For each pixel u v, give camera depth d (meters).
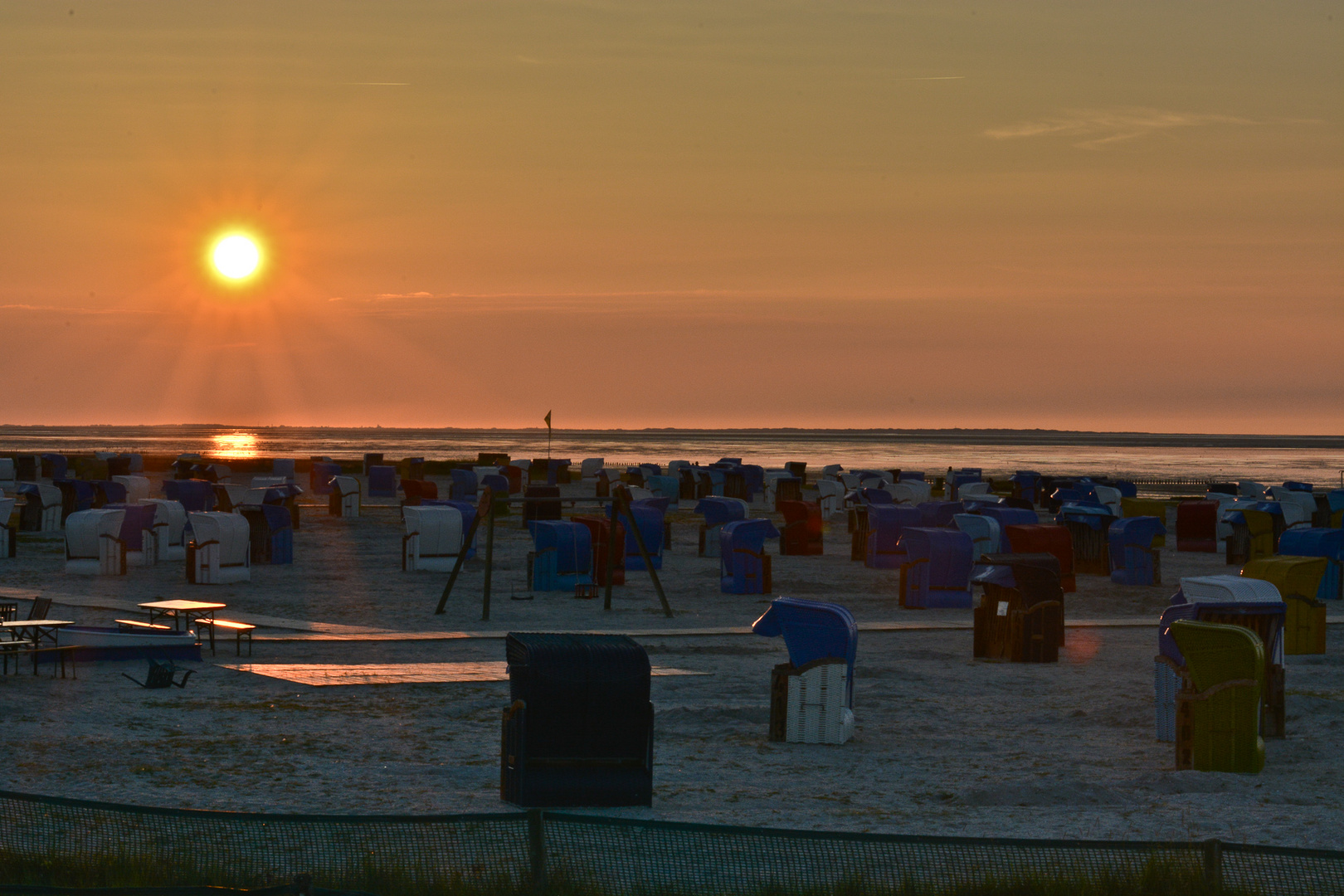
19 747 26.47
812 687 29.05
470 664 39.50
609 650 22.92
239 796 23.09
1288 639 43.53
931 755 27.98
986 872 17.08
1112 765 27.14
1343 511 84.31
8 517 69.75
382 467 126.62
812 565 74.31
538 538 59.22
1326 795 24.09
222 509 92.25
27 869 16.73
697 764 26.80
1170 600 58.53
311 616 50.03
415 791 23.67
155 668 34.09
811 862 18.06
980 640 42.62
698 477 128.25
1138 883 16.47
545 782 22.28
